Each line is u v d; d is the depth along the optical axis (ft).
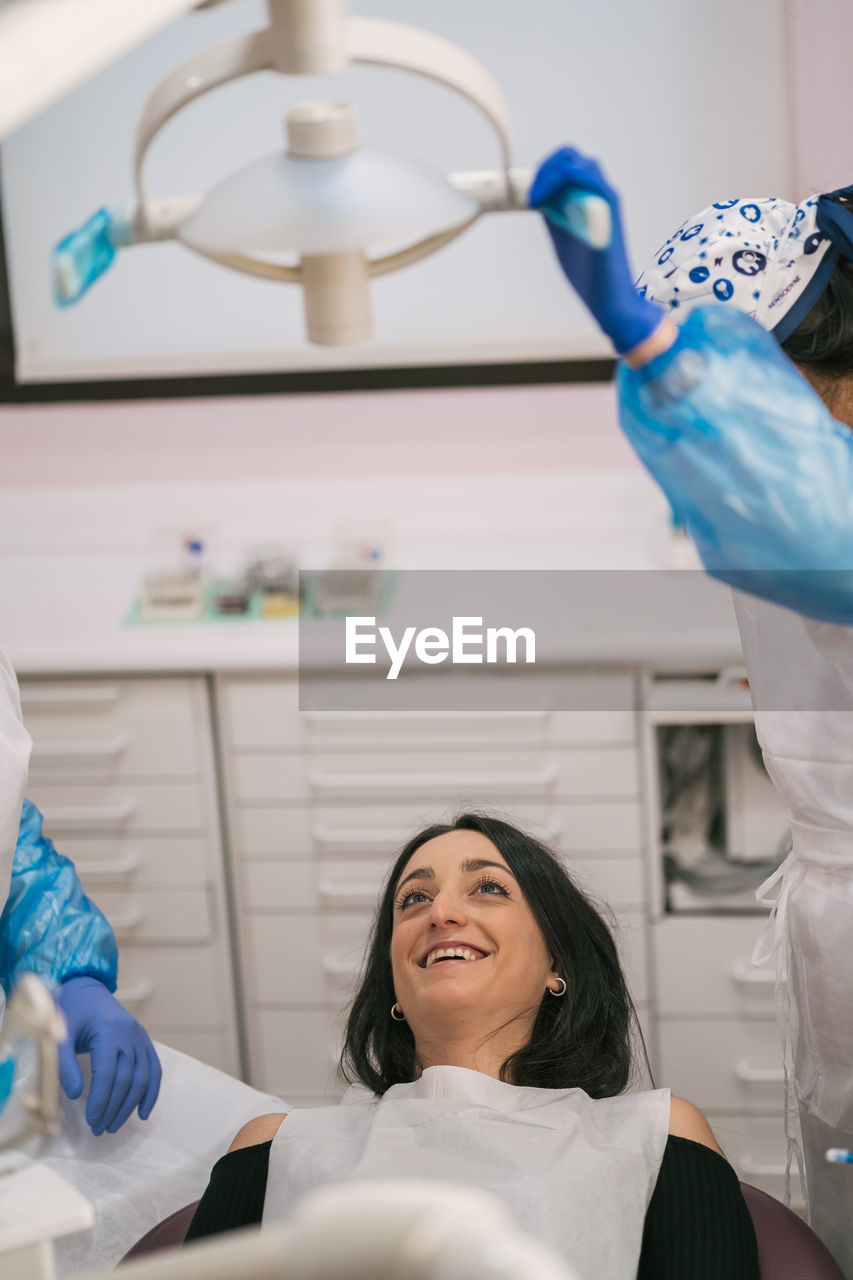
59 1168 5.40
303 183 2.46
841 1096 4.92
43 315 9.70
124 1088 5.54
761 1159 8.55
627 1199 4.58
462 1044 5.40
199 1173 5.58
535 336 9.56
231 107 9.10
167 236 2.56
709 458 2.83
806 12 8.70
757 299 4.02
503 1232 1.50
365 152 2.53
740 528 2.88
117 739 8.65
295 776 8.64
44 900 5.75
